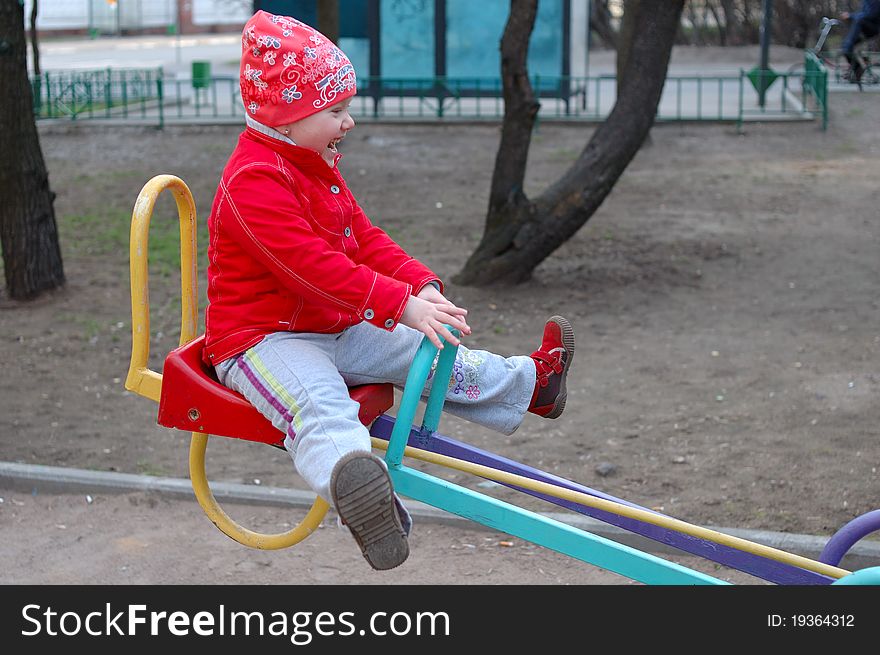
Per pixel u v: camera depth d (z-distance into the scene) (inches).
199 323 321.1
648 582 103.7
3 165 336.5
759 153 608.7
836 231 427.5
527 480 105.9
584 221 354.3
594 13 1306.6
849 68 810.2
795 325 315.0
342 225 109.1
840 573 106.6
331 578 173.9
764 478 211.0
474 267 356.8
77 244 414.0
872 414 243.8
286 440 100.4
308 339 106.5
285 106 101.0
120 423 249.1
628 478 213.6
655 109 350.0
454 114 745.0
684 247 407.8
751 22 1262.3
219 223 104.2
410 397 103.4
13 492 210.8
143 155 609.3
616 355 292.7
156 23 1715.1
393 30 735.1
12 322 324.8
